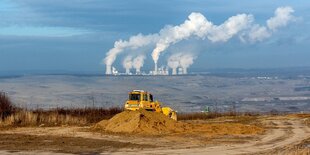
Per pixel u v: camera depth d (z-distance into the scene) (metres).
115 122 32.66
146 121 31.94
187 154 22.38
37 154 21.98
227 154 22.47
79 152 22.72
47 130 32.34
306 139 28.67
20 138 27.88
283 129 34.59
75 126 35.56
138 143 26.06
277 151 23.33
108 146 24.80
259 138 28.89
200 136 29.27
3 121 35.62
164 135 29.66
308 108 85.94
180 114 51.88
